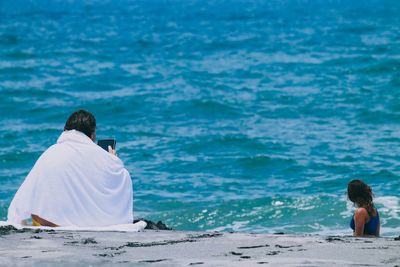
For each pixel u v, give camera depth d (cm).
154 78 10281
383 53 12275
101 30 18875
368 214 2461
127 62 12200
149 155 5878
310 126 6900
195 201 4450
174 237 1719
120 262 1372
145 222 2094
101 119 7569
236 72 10781
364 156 5625
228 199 4484
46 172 2019
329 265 1329
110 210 2044
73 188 2019
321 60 11681
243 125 7038
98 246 1575
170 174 5244
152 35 17062
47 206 1997
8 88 9262
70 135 2075
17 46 14662
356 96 8362
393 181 4888
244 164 5488
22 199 2011
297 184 4897
